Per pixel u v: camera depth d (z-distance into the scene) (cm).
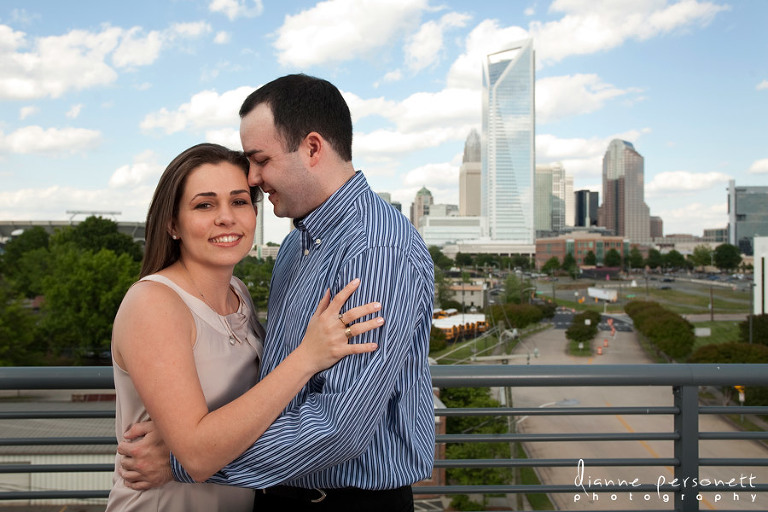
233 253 139
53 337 3609
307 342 118
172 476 130
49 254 4994
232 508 145
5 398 1642
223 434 113
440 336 4466
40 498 197
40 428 1172
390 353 118
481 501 1543
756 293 5428
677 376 196
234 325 146
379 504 129
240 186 139
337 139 130
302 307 128
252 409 113
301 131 126
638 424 2389
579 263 15138
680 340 4056
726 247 14425
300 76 132
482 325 5438
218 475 119
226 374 138
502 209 19912
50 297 3600
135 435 130
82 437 196
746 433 201
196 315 134
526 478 1698
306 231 135
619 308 7881
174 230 142
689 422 200
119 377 132
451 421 1811
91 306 3625
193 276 142
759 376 196
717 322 6106
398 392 129
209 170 136
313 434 112
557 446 2116
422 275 129
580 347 4703
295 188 130
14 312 3328
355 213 129
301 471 115
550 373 195
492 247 17625
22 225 8869
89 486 673
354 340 117
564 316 7138
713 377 196
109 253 3834
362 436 116
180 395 119
